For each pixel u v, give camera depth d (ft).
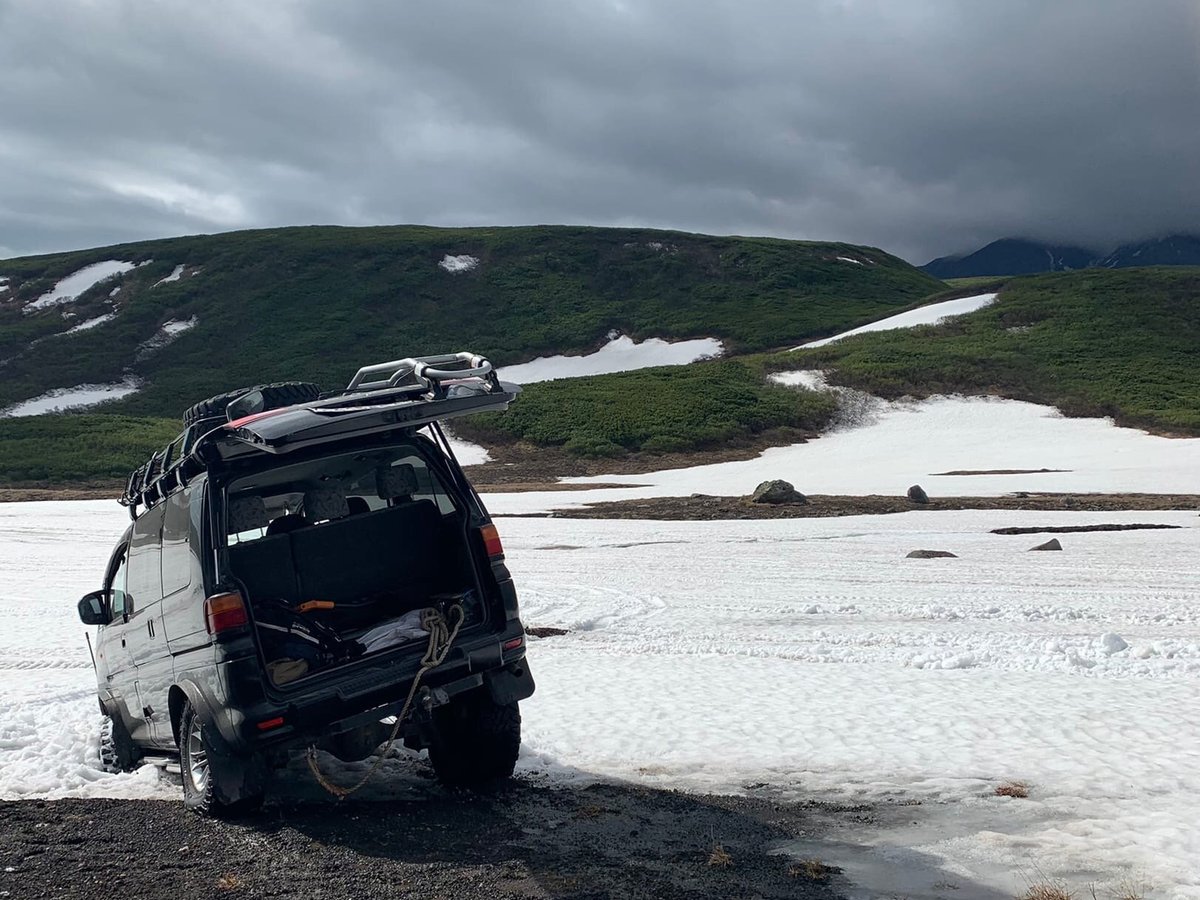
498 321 469.16
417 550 24.61
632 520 125.49
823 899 16.35
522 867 18.17
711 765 25.07
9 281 536.01
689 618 52.95
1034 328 359.46
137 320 467.11
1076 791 21.79
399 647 22.15
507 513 141.69
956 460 214.07
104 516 153.07
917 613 51.88
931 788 22.47
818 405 281.13
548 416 274.77
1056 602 54.54
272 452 21.57
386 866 18.48
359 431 22.08
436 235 589.73
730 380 309.83
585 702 33.17
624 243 572.51
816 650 42.24
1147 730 26.94
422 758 26.94
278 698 21.06
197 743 22.84
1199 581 62.13
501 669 22.97
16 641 51.98
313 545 23.95
